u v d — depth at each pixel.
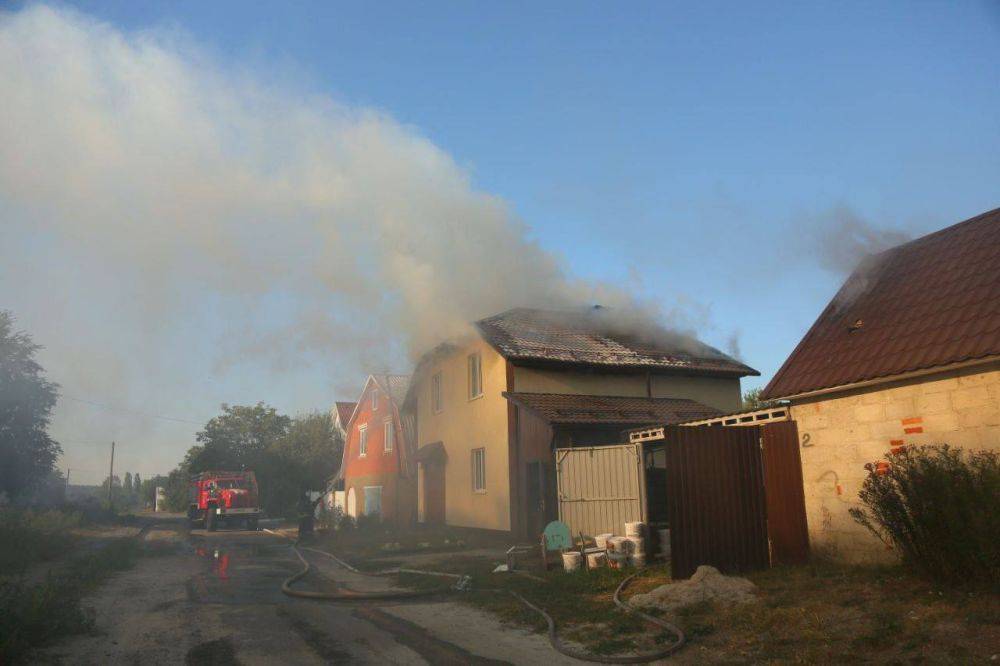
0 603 7.52
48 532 18.95
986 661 5.21
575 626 7.70
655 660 6.24
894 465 8.01
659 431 13.83
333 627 7.93
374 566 14.27
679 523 9.56
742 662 5.94
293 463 44.69
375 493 29.70
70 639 7.16
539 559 13.27
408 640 7.27
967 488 7.02
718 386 21.94
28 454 32.47
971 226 10.92
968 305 9.05
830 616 6.84
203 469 45.78
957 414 8.23
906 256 11.46
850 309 11.08
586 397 19.19
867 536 9.02
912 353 8.85
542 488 16.66
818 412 9.84
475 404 20.67
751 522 10.04
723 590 8.35
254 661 6.39
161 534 26.42
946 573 7.14
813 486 9.79
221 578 12.44
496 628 7.85
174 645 7.00
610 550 11.63
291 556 17.11
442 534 20.69
